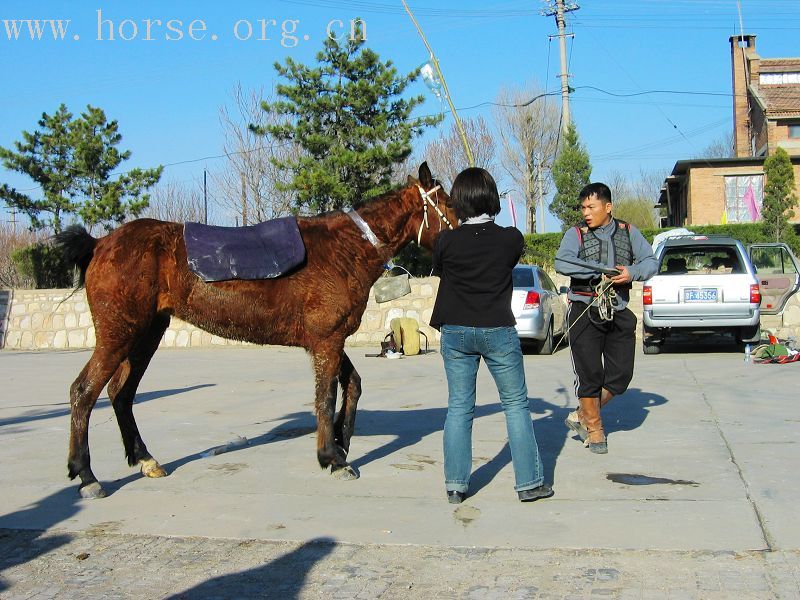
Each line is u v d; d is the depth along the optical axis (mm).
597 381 6441
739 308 12711
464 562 4316
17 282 25188
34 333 19797
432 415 8461
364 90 21969
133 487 5918
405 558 4410
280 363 14570
